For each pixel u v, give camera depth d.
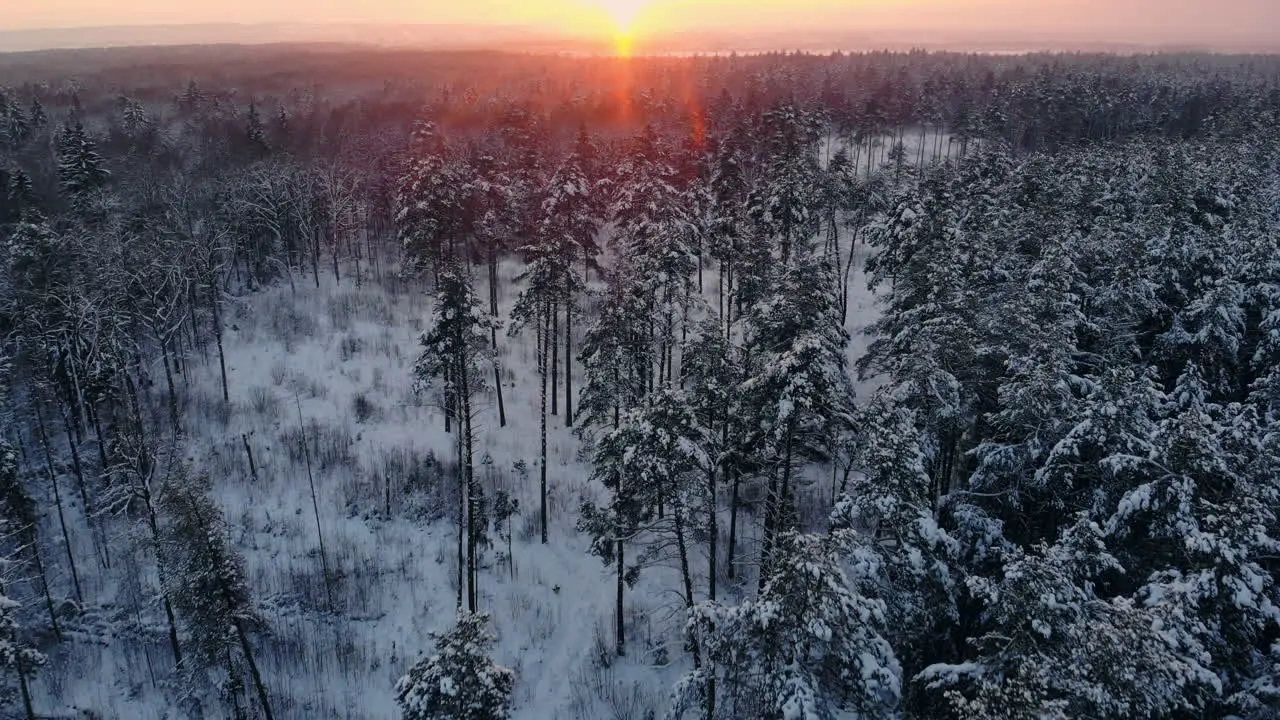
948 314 21.62
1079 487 19.94
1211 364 24.36
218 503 30.06
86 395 31.66
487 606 25.62
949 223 29.55
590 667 23.17
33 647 23.97
